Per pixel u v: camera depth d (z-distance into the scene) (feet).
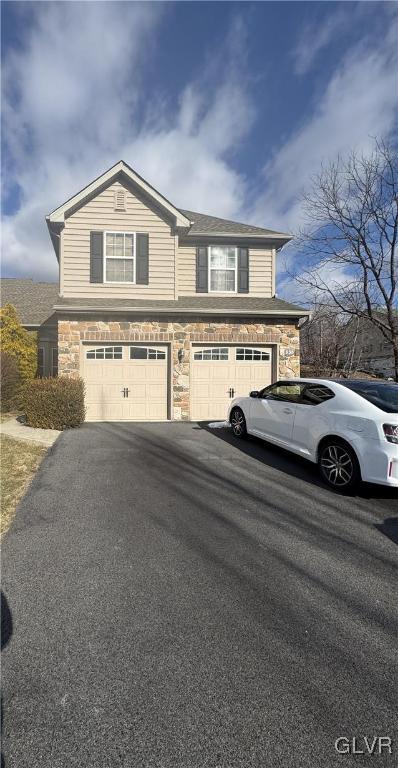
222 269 36.81
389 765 4.64
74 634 6.81
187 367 31.40
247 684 5.77
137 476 16.21
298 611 7.62
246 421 22.67
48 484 15.02
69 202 32.32
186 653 6.39
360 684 5.82
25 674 5.88
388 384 16.12
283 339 32.68
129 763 4.59
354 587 8.54
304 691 5.67
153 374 31.42
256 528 11.52
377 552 10.19
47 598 7.88
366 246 44.45
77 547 10.11
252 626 7.13
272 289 37.09
